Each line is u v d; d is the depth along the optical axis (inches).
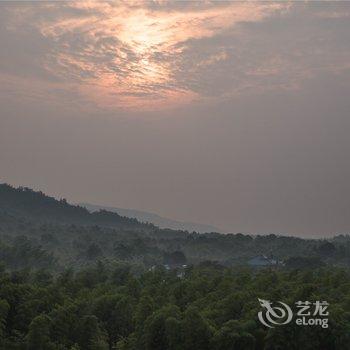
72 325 3385.8
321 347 2883.9
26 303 3540.8
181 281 4798.2
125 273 5551.2
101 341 3348.9
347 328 2896.2
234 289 4217.5
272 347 2864.2
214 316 3378.4
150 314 3538.4
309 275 4618.6
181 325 3016.7
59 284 4677.7
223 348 2896.2
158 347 3107.8
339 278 4611.2
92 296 4286.4
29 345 3053.6
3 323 3388.3
